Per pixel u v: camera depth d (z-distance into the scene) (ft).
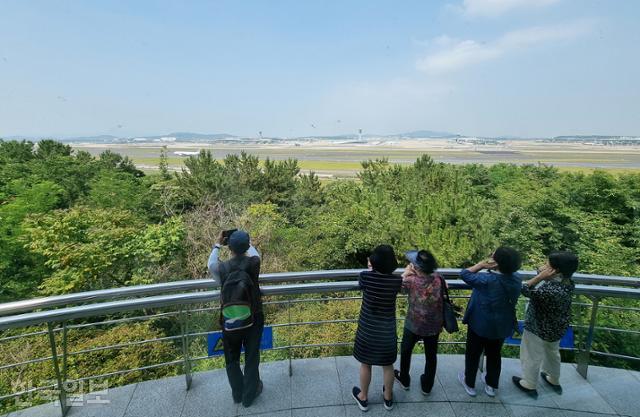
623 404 9.23
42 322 7.84
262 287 9.46
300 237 52.49
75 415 8.59
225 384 9.74
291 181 80.64
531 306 9.42
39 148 100.07
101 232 37.32
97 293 8.42
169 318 27.07
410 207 50.65
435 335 8.95
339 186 71.87
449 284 10.23
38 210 56.75
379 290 8.52
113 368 18.39
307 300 10.59
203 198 60.29
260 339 9.02
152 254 35.94
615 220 54.49
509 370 10.67
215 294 9.39
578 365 10.62
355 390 9.20
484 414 8.79
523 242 45.01
